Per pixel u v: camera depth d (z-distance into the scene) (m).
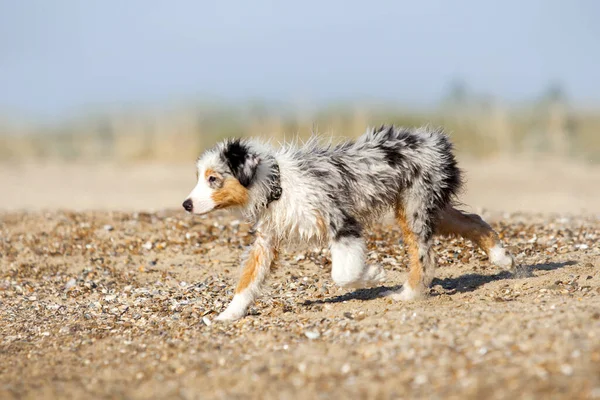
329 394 8.09
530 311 10.16
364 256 11.52
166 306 13.02
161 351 10.34
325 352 9.39
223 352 9.99
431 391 7.83
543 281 12.49
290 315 11.74
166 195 27.92
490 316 9.99
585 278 12.55
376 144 11.94
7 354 10.77
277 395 8.23
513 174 32.72
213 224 18.17
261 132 42.19
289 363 9.15
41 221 19.16
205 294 13.69
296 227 11.58
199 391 8.65
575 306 10.16
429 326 9.84
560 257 14.52
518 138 41.47
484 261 14.53
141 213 19.58
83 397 8.75
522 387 7.58
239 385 8.65
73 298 14.07
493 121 42.22
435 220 12.21
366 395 7.96
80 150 45.69
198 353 10.05
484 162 37.22
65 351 10.76
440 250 15.27
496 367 8.12
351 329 10.26
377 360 8.84
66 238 17.81
